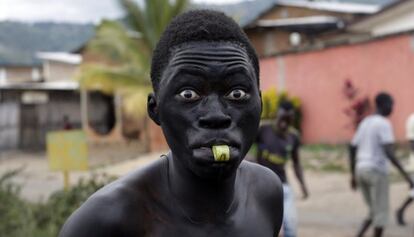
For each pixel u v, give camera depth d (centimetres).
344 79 1723
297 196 1052
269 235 159
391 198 979
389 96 648
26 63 4259
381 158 638
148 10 2022
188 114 128
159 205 145
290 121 556
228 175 132
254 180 165
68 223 142
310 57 1831
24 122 2481
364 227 685
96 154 2192
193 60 129
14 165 1912
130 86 2102
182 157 132
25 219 566
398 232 750
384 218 643
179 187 144
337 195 1037
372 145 641
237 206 152
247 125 132
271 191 167
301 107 1855
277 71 1948
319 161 1469
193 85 128
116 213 140
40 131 2517
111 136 2606
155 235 142
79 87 2269
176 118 129
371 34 2103
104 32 2128
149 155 1944
